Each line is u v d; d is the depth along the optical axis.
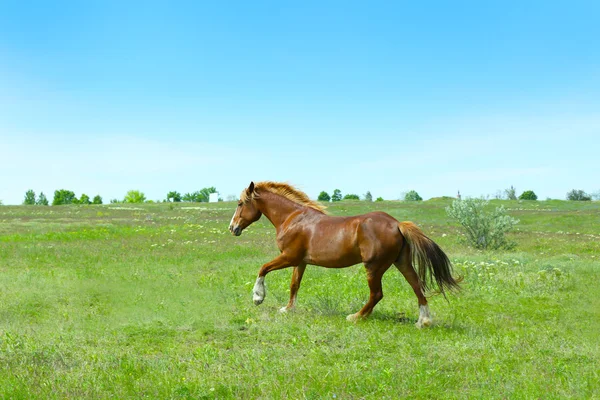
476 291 11.41
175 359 6.32
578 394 5.21
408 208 44.91
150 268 14.59
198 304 9.93
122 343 7.26
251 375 5.70
